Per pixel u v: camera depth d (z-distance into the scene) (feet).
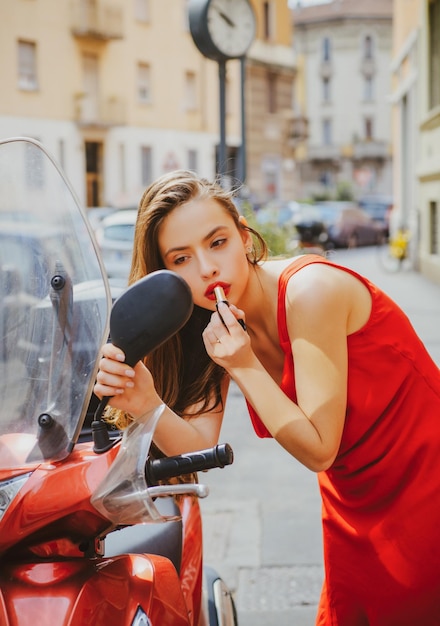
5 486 4.92
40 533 5.02
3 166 5.61
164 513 7.61
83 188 108.99
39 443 5.13
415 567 6.66
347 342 6.42
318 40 232.94
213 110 127.34
